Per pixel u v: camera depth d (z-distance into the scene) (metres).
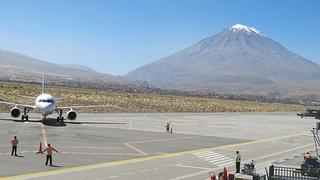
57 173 33.72
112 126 75.75
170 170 37.00
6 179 30.97
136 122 87.38
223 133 73.75
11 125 67.50
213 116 122.81
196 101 186.88
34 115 89.06
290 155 49.59
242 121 107.75
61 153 43.50
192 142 58.34
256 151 52.12
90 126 73.19
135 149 48.97
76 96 144.75
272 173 35.31
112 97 154.75
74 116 75.00
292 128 91.69
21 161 38.09
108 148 48.66
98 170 35.66
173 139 60.88
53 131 62.19
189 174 35.62
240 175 35.75
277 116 140.75
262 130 83.62
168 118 104.88
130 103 146.62
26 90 145.88
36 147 46.53
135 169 36.81
